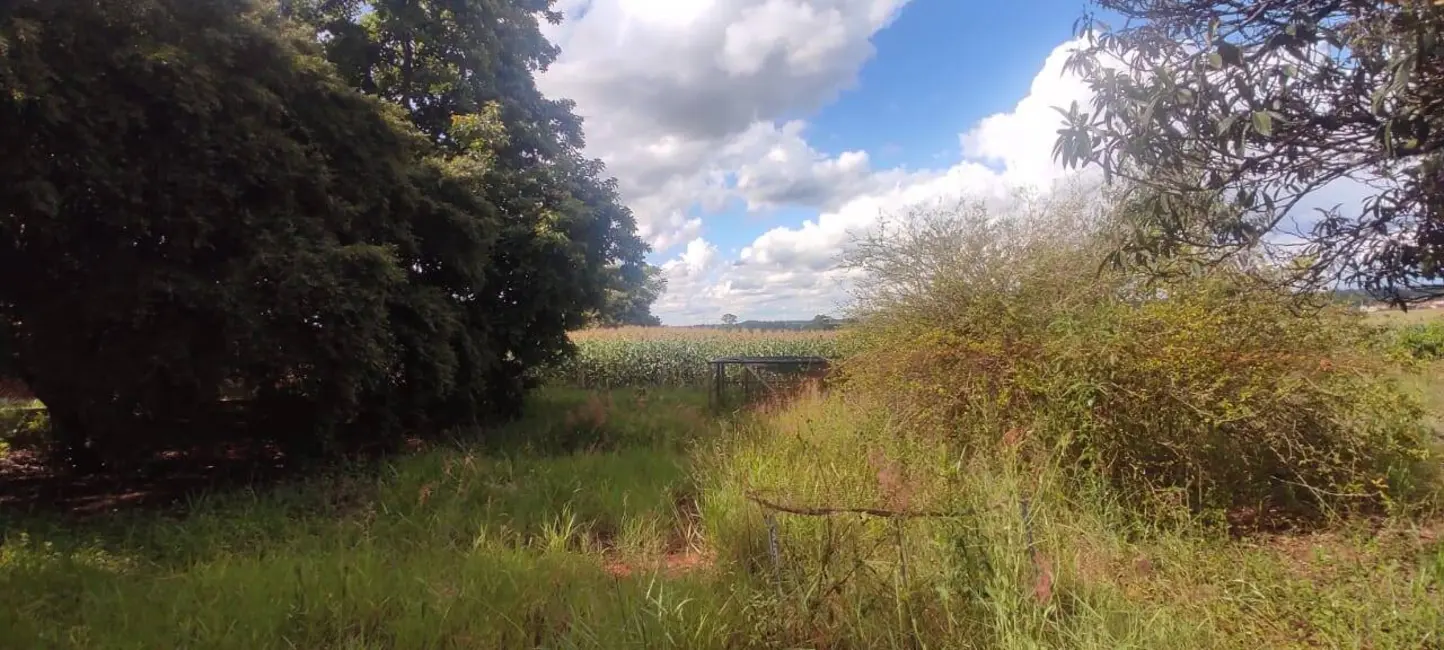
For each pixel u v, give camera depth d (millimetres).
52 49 5668
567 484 6566
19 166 5457
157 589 4227
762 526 4453
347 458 8086
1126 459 5363
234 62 6742
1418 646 3135
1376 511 5184
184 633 3562
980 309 7754
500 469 7320
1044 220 8523
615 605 3725
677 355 18688
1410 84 2061
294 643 3555
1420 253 2396
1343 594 3592
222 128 6508
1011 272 8148
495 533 5461
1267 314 5355
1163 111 2387
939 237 9133
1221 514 4832
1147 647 3002
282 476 7691
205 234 6496
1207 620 3363
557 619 3762
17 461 8586
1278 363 5254
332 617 3764
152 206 6238
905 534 3803
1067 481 5230
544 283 11266
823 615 3434
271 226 6949
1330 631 3275
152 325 6625
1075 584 3604
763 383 13414
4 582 4312
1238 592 3762
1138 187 2893
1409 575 3906
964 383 6320
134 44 6012
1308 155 2451
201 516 5852
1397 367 5719
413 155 9648
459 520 5812
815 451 5871
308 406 7992
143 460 7855
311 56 8047
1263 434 5305
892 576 3510
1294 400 5277
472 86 12828
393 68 12586
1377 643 3199
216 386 6895
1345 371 5309
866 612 3393
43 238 6125
